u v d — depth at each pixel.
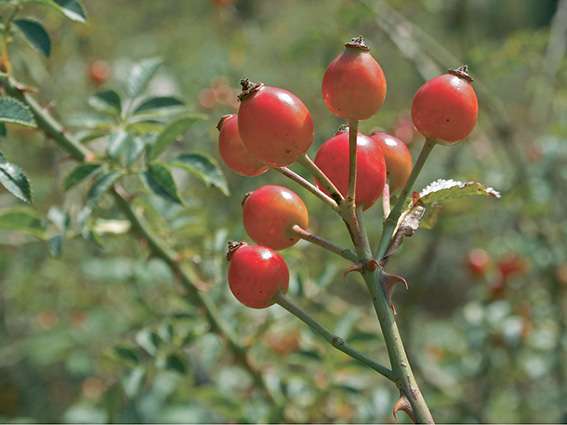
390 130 0.65
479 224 0.68
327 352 0.42
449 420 0.56
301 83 0.85
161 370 0.42
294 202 0.28
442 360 0.60
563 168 0.62
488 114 0.65
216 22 0.83
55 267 0.66
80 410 0.50
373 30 0.72
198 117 0.35
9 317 0.71
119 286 0.63
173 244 0.42
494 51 0.67
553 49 0.69
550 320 0.61
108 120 0.38
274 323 0.43
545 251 0.61
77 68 0.73
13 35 0.36
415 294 0.62
